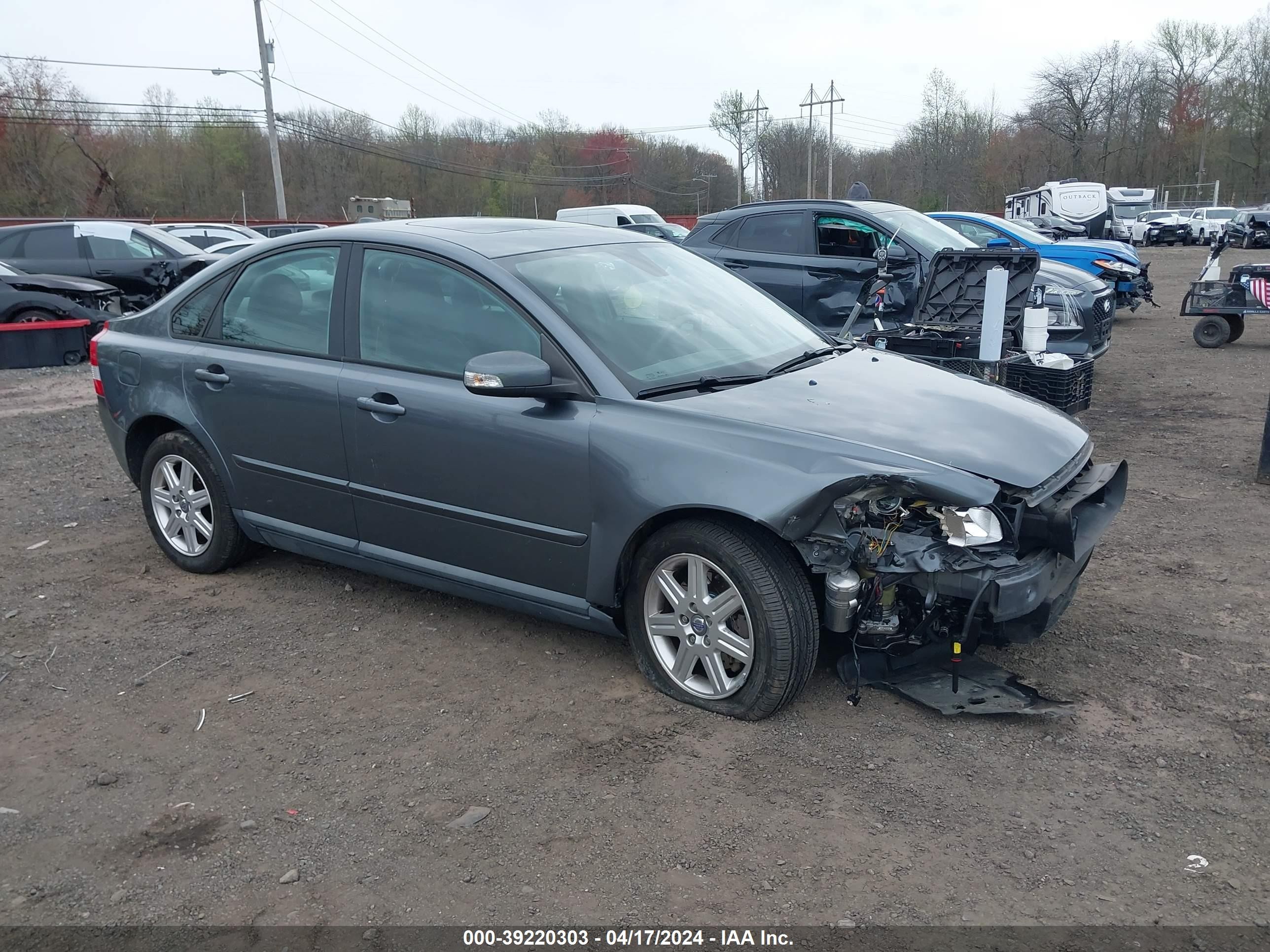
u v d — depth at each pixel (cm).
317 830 295
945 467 323
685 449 338
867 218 833
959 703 348
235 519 480
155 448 500
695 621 353
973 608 321
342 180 5753
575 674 388
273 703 373
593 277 414
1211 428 791
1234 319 1230
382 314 416
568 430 359
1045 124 6900
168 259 1524
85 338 1285
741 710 345
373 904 263
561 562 373
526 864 277
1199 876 265
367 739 346
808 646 335
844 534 322
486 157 6184
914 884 265
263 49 4000
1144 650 399
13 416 938
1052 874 267
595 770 322
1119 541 529
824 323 838
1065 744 330
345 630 436
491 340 386
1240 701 356
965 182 6744
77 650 420
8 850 289
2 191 4988
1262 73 6406
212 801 311
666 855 279
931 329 646
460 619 444
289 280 449
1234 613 432
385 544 425
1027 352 616
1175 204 6850
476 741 342
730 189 7631
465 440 382
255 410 448
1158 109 6888
